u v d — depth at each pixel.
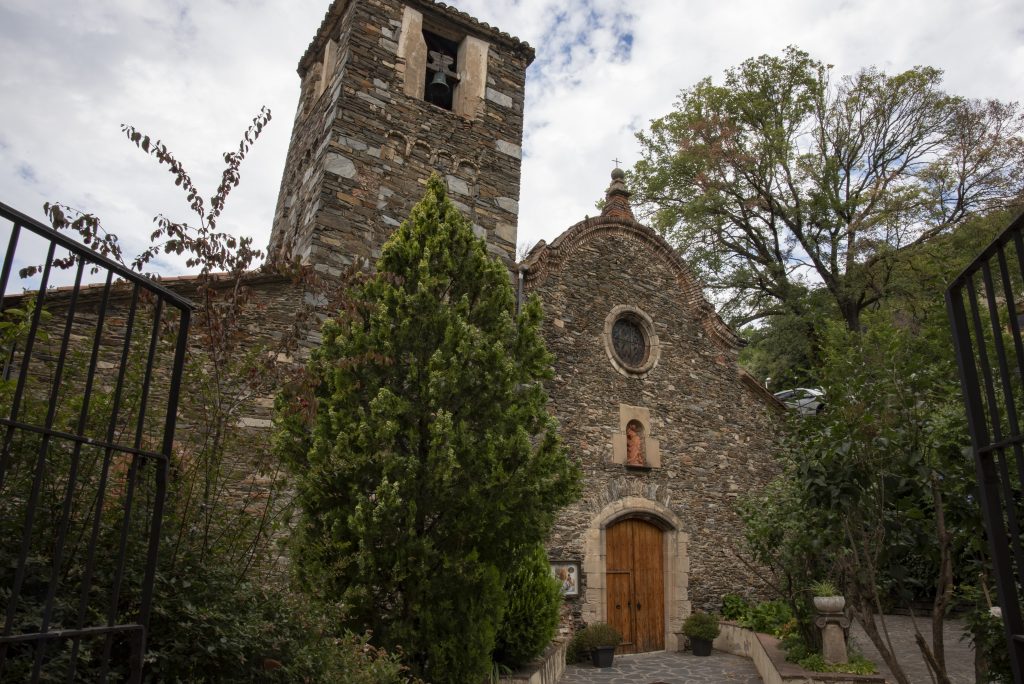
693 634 11.14
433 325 6.78
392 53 10.66
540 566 8.18
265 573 5.21
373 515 5.71
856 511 5.07
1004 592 2.32
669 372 12.82
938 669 4.47
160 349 5.03
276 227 11.27
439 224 7.34
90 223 4.23
